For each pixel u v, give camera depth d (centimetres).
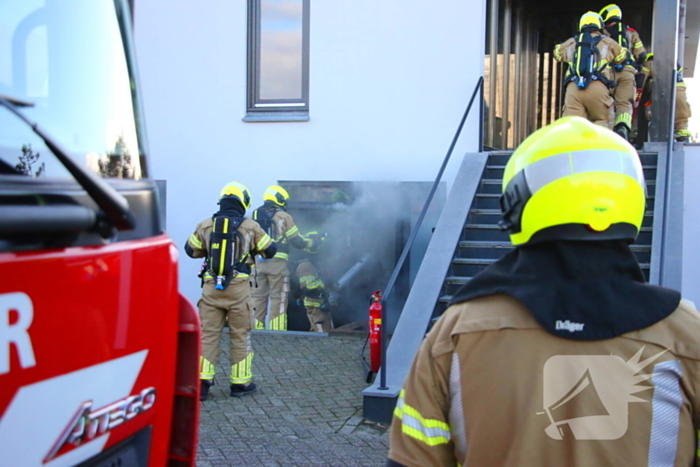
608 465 146
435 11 906
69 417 159
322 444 479
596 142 160
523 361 151
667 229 666
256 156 964
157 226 205
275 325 881
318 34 943
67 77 188
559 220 155
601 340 150
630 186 159
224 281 571
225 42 967
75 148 185
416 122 917
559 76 1196
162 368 194
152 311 189
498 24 973
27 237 152
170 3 978
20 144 160
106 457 174
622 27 824
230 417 534
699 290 826
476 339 156
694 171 823
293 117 950
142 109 221
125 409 177
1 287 144
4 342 144
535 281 157
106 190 165
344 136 940
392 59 922
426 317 608
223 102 970
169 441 205
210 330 582
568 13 1134
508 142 1045
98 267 168
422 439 161
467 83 900
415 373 165
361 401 573
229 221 580
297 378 642
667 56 802
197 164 979
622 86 791
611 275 156
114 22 211
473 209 759
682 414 149
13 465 146
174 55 980
